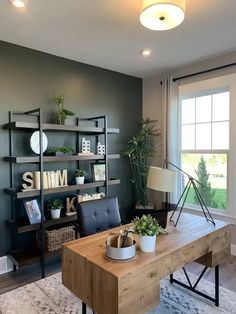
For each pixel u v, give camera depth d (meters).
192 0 2.01
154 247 1.67
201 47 3.00
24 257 2.72
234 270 2.79
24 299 2.27
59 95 3.23
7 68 2.81
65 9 2.13
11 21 2.33
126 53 3.18
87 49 3.03
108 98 3.83
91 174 3.54
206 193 3.58
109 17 2.28
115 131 3.53
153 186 2.07
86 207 2.28
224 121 3.38
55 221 2.88
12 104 2.85
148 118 4.13
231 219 3.22
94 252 1.62
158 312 2.06
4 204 2.81
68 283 1.69
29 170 2.99
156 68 3.78
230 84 3.19
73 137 3.41
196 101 3.68
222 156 3.40
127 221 4.08
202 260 2.10
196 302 2.20
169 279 2.57
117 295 1.33
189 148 3.77
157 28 1.95
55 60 3.22
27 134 2.96
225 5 2.09
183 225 2.20
